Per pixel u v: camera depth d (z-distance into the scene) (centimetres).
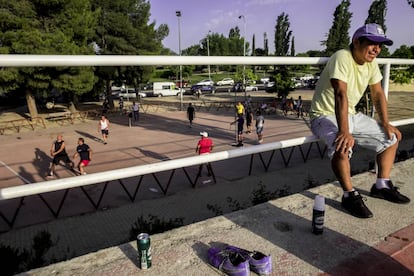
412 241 167
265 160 1118
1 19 1669
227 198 752
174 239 170
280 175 933
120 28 2523
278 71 3347
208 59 170
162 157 1215
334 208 206
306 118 2225
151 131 1867
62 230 623
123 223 644
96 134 1812
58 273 142
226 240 169
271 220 191
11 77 1700
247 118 1725
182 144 1454
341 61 193
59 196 816
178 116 2567
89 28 2195
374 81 216
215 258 145
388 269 145
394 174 265
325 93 209
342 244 164
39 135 1814
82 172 1028
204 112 2819
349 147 179
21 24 1725
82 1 2011
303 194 230
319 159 1112
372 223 186
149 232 419
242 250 151
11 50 1683
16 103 3228
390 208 205
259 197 590
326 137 202
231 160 1129
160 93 4412
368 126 212
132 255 156
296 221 189
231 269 137
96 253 158
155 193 823
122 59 147
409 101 2592
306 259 152
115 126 2098
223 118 2397
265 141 1462
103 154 1295
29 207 753
